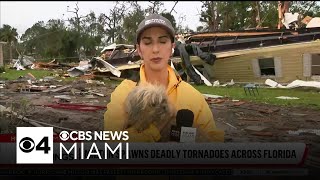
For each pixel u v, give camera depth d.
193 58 20.14
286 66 18.48
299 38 18.73
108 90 14.69
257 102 10.36
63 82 19.64
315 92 13.43
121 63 21.62
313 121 6.37
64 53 31.53
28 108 7.61
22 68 29.70
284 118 6.95
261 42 19.58
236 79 20.03
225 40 20.78
